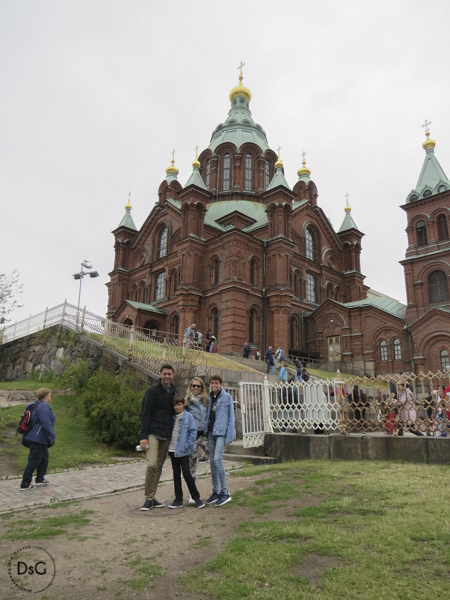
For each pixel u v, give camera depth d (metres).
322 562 4.39
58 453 11.77
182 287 37.25
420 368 33.84
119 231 48.47
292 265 42.19
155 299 44.12
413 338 34.75
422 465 8.66
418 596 3.63
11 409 14.36
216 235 39.56
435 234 37.44
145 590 4.03
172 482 8.93
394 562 4.24
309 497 6.79
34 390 16.33
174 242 43.28
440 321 33.59
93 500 7.52
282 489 7.33
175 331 39.84
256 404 11.51
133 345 16.69
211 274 38.25
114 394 14.17
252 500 6.82
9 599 3.90
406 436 9.37
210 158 54.22
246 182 53.22
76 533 5.59
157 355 16.02
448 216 37.12
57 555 4.86
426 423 9.33
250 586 3.92
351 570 4.12
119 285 46.81
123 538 5.40
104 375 15.30
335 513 5.89
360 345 38.06
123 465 10.95
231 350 34.31
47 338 21.42
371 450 9.62
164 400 7.04
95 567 4.54
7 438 12.27
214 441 7.18
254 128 56.66
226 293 36.03
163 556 4.79
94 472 10.00
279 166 40.91
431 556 4.34
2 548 5.10
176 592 3.97
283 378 21.64
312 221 47.28
